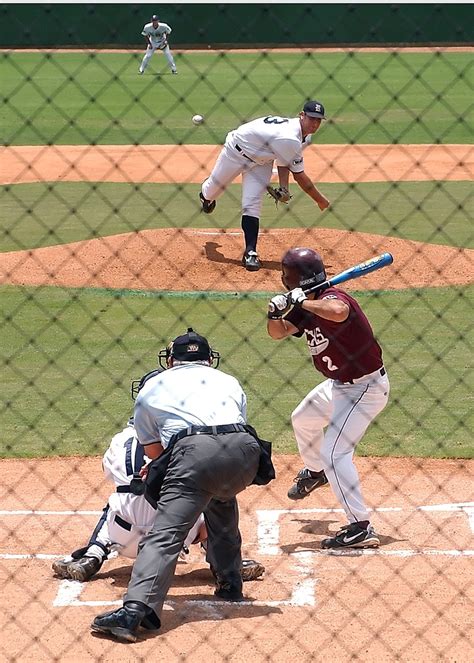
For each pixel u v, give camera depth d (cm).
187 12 7031
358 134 4797
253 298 2322
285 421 1630
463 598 1058
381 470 1438
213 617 1025
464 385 1783
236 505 1072
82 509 1311
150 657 945
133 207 3303
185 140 4672
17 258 2597
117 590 1091
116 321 2155
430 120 5238
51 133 4909
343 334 1180
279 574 1125
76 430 1590
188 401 1042
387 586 1088
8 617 1023
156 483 1023
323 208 2491
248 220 2533
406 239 2823
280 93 6247
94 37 7075
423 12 6556
